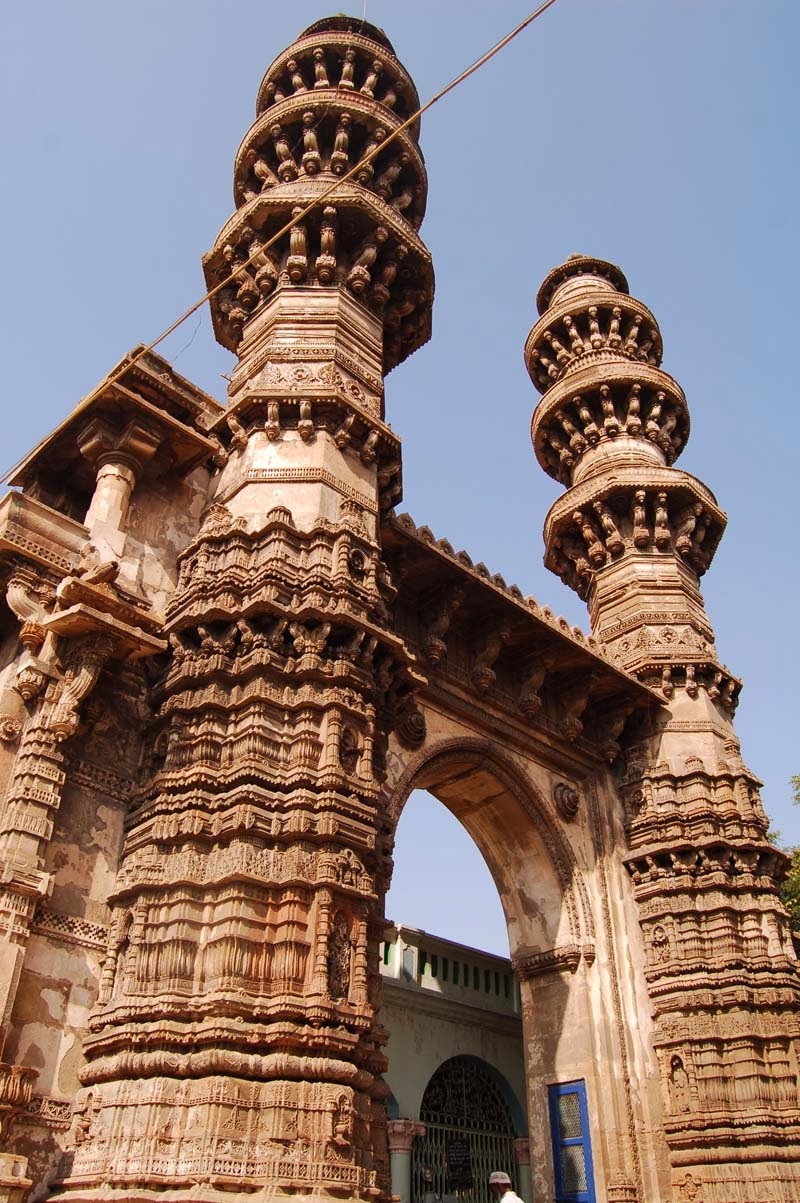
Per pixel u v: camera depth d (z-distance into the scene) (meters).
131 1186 10.13
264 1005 11.33
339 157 21.09
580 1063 19.50
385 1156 12.39
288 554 15.24
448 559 19.58
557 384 30.09
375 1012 13.02
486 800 21.86
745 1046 19.19
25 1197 10.66
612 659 25.11
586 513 27.56
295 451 16.92
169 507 17.06
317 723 13.82
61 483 17.22
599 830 22.52
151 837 12.65
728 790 22.66
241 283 20.44
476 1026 26.33
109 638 13.53
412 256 20.94
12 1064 11.23
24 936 11.74
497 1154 25.02
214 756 13.39
